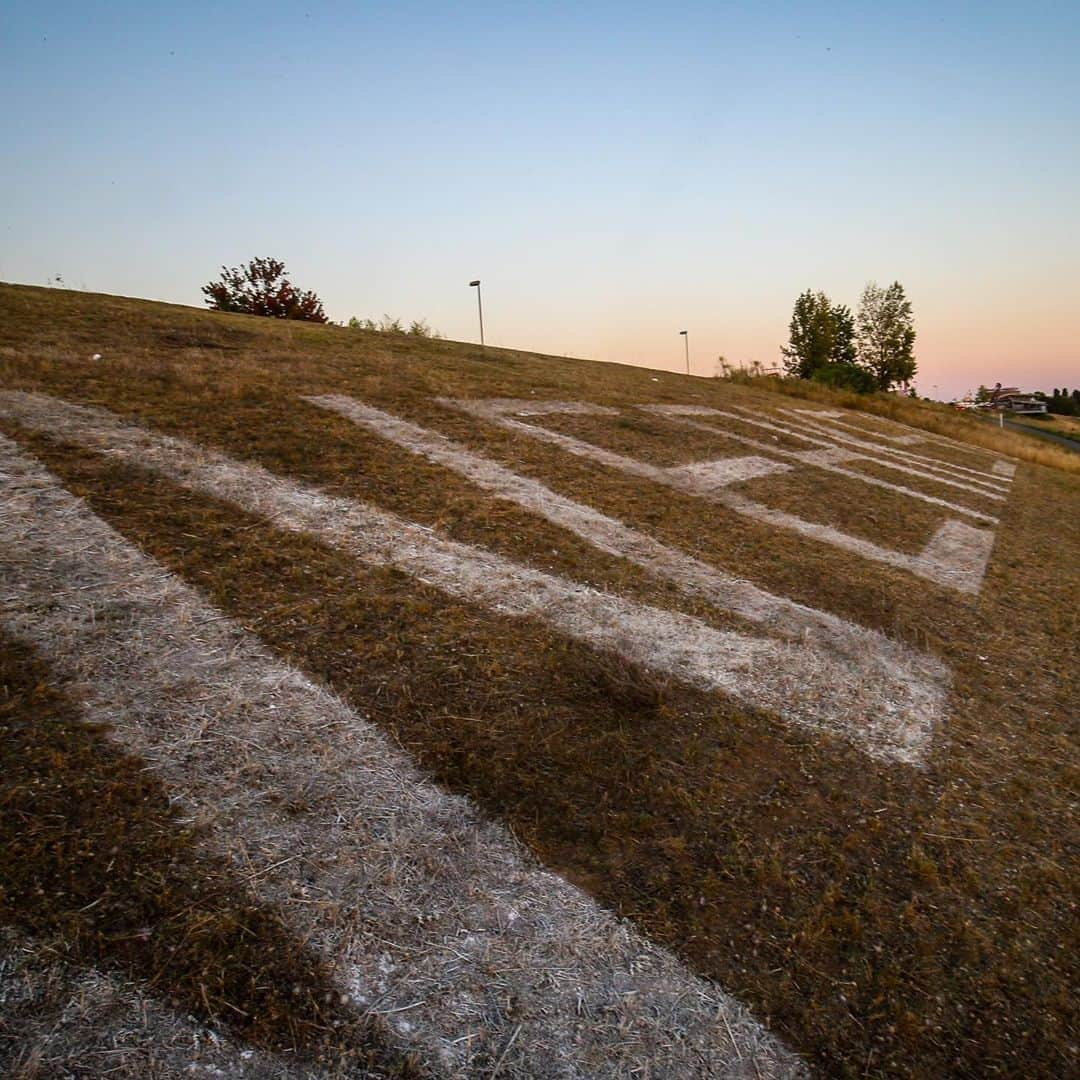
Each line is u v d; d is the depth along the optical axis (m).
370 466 7.35
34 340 9.38
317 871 2.84
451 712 3.90
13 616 3.80
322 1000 2.39
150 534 4.98
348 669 4.08
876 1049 2.55
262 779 3.20
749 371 27.45
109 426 6.71
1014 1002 2.81
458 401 11.06
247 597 4.54
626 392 15.74
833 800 3.82
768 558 7.35
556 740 3.84
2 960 2.26
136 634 3.93
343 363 12.17
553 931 2.79
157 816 2.89
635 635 5.15
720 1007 2.61
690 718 4.29
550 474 8.49
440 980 2.54
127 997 2.26
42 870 2.57
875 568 7.82
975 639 6.40
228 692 3.68
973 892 3.34
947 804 3.94
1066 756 4.67
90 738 3.17
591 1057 2.38
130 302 15.69
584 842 3.24
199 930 2.50
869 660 5.50
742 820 3.55
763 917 3.01
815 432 16.78
